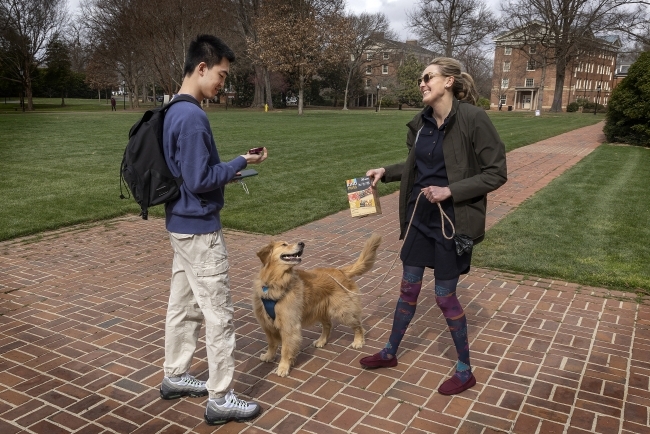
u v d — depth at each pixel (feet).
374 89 256.73
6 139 62.80
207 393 10.77
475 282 17.99
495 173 9.67
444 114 10.21
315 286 12.08
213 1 138.72
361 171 41.83
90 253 21.40
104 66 181.68
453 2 171.42
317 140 66.13
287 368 11.62
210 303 9.29
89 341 13.41
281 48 139.44
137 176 8.79
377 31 209.97
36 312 15.28
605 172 42.39
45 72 187.73
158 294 16.84
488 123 9.76
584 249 21.40
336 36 143.02
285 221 26.35
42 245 22.50
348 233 24.85
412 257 10.96
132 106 180.34
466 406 10.44
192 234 9.01
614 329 14.28
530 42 168.25
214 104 218.59
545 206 29.78
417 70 226.79
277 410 10.29
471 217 10.03
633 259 20.12
